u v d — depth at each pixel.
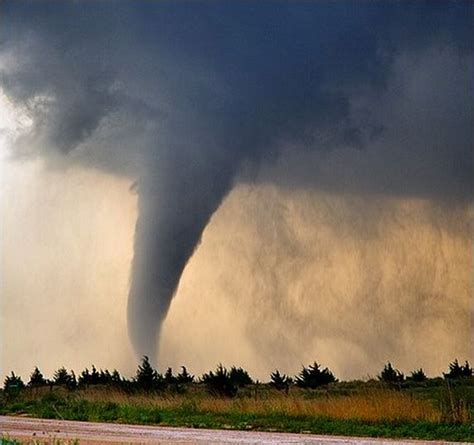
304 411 66.69
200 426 62.56
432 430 58.12
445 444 48.69
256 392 98.25
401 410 63.19
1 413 78.56
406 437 54.94
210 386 102.12
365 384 131.50
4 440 41.34
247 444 45.19
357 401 65.62
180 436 50.84
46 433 51.50
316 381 144.12
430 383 121.12
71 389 111.81
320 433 57.41
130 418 68.25
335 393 98.06
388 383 123.69
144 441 46.09
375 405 64.38
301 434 55.59
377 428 58.81
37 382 139.50
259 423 63.09
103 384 129.75
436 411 62.53
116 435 50.75
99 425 61.03
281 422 63.47
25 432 52.41
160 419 66.69
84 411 75.31
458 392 67.81
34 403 87.69
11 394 98.50
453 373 134.50
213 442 46.31
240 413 69.62
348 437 53.59
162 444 44.06
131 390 109.12
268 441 48.00
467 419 60.62
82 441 45.47
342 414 64.75
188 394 100.31
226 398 87.75
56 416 71.88
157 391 102.75
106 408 76.62
